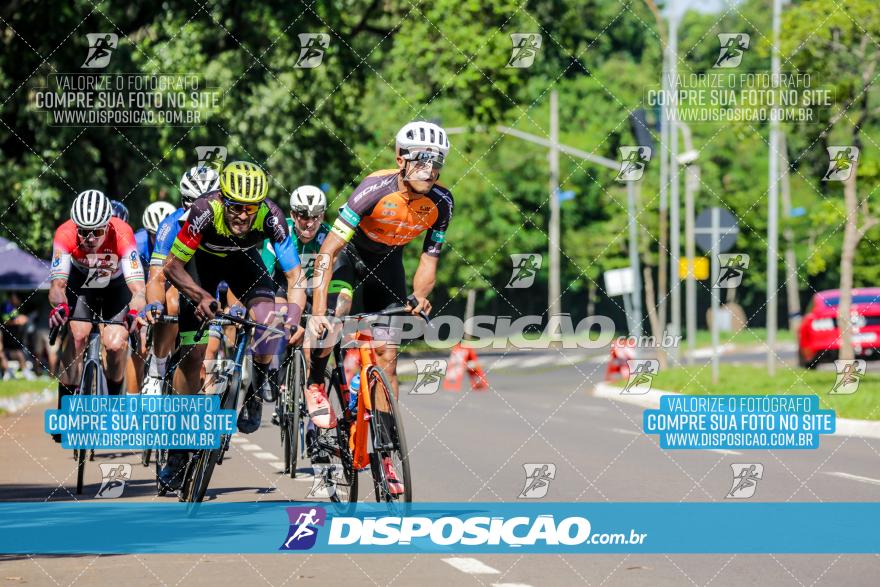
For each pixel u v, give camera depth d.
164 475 24.33
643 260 137.00
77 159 66.31
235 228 22.27
